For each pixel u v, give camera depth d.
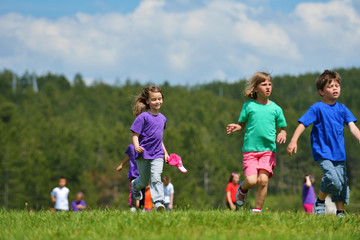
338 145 14.52
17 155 195.62
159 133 15.52
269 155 14.80
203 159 199.25
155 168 15.30
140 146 15.38
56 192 29.88
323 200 15.15
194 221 11.61
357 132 14.54
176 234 10.29
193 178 186.50
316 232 10.87
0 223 12.94
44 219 13.26
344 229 11.34
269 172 14.68
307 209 26.86
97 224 11.51
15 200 180.00
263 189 14.64
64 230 10.89
